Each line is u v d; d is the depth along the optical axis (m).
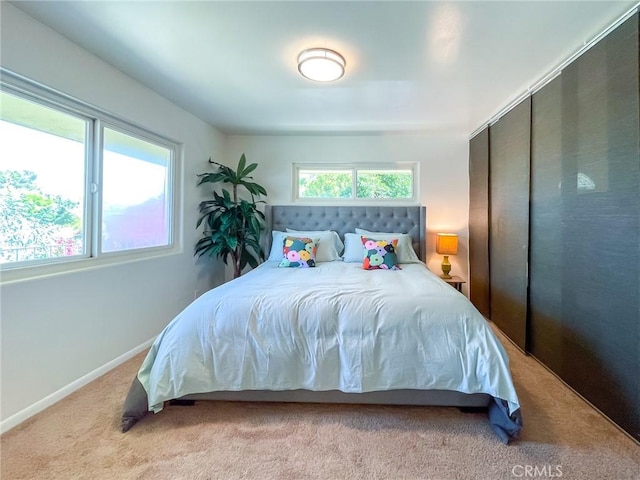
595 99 1.74
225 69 2.19
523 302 2.50
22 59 1.62
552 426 1.56
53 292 1.80
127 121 2.35
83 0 1.51
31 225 1.76
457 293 1.86
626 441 1.45
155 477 1.26
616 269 1.59
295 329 1.66
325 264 3.13
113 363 2.22
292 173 3.96
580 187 1.86
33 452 1.39
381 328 1.62
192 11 1.58
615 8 1.52
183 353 1.65
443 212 3.79
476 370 1.54
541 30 1.69
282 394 1.70
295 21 1.65
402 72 2.18
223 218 3.37
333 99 2.70
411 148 3.81
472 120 3.23
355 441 1.46
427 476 1.27
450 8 1.53
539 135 2.29
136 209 2.56
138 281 2.48
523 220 2.51
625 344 1.53
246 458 1.36
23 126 1.71
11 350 1.59
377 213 3.76
